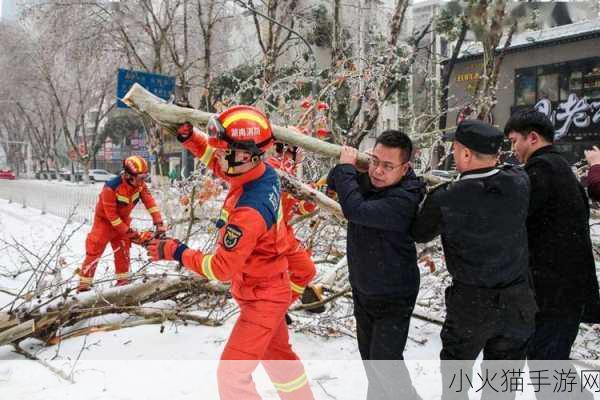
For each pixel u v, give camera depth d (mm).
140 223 7875
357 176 2965
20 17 17656
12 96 31969
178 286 4445
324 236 5727
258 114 2467
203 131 2951
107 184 5176
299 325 4328
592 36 19656
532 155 2980
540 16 8711
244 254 2314
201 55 17859
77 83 27703
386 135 2648
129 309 4320
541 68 21031
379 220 2596
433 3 11477
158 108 2918
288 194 3182
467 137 2469
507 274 2449
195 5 15336
